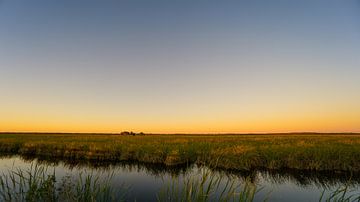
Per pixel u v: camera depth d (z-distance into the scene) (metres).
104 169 14.61
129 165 16.33
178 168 15.11
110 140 32.59
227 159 14.70
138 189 9.48
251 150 17.67
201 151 19.19
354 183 11.37
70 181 8.59
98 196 5.92
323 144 22.47
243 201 4.39
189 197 4.47
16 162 16.48
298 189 10.29
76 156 19.27
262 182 11.49
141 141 30.34
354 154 14.76
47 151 21.69
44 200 5.98
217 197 6.88
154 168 15.19
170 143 26.28
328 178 12.34
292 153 15.79
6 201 5.67
